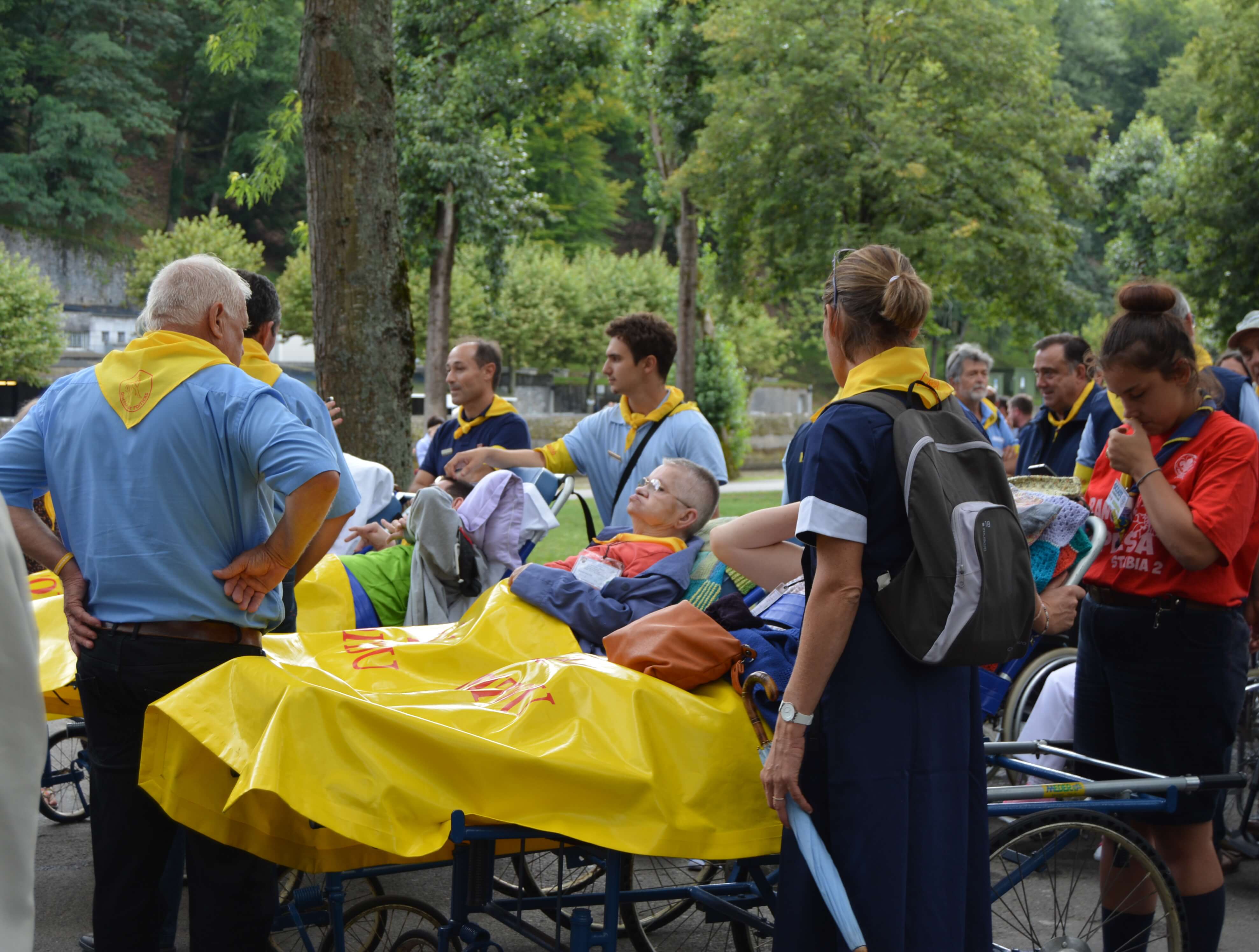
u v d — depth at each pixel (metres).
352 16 6.45
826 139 21.78
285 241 62.47
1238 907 4.02
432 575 4.13
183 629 2.58
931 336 22.44
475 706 2.69
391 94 6.66
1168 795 2.83
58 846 4.55
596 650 3.28
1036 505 3.21
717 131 21.95
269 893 2.66
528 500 4.49
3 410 33.62
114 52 55.19
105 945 2.64
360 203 6.56
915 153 21.91
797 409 48.69
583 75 21.14
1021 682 4.75
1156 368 3.01
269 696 2.46
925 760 2.31
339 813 2.31
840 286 2.44
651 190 24.86
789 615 3.26
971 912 2.43
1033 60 23.19
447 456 5.62
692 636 2.71
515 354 40.53
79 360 41.16
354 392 6.62
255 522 2.66
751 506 19.20
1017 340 27.11
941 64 23.00
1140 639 3.11
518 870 3.04
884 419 2.29
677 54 22.94
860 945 2.17
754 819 2.57
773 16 21.86
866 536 2.25
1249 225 23.25
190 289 2.70
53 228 52.44
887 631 2.29
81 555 2.62
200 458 2.57
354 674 3.04
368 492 4.75
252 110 61.41
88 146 53.62
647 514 3.68
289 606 3.36
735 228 23.81
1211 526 2.93
